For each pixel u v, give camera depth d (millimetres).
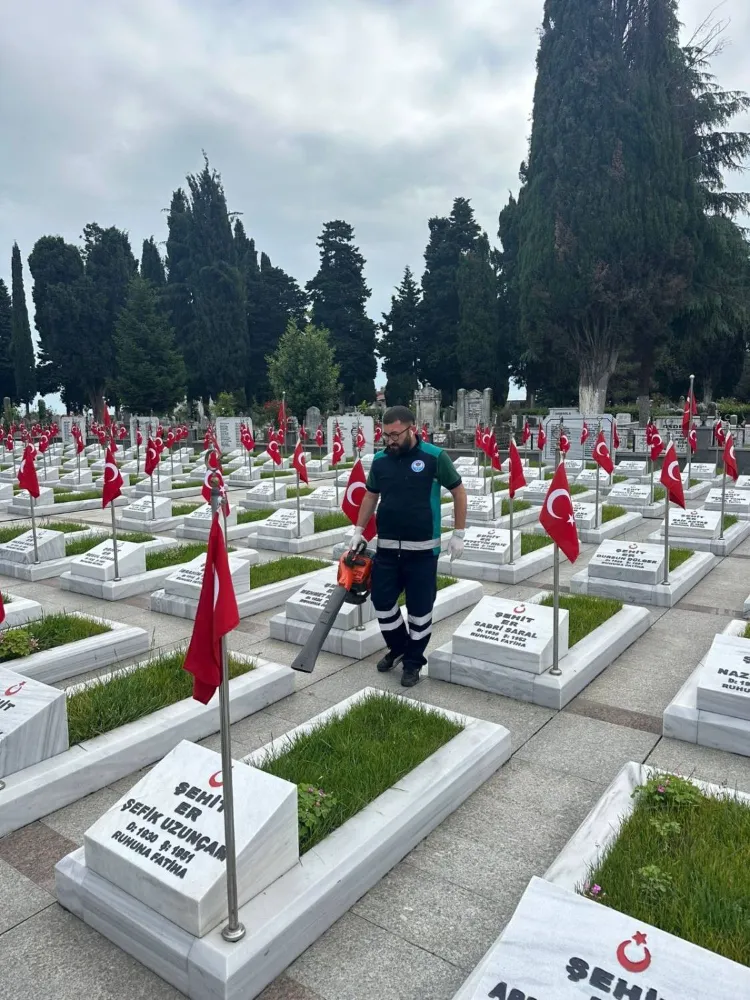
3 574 10680
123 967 3129
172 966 2990
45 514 17312
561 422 24328
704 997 2254
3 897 3600
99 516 17156
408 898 3504
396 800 3941
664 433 31359
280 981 3025
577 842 3545
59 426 48031
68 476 24328
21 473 10430
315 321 62000
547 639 5836
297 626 7188
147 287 54156
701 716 4988
